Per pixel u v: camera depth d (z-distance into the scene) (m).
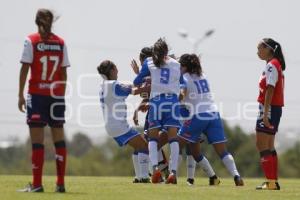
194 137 40.88
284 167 142.50
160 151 42.88
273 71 37.59
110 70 41.94
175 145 40.25
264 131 38.22
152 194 33.19
